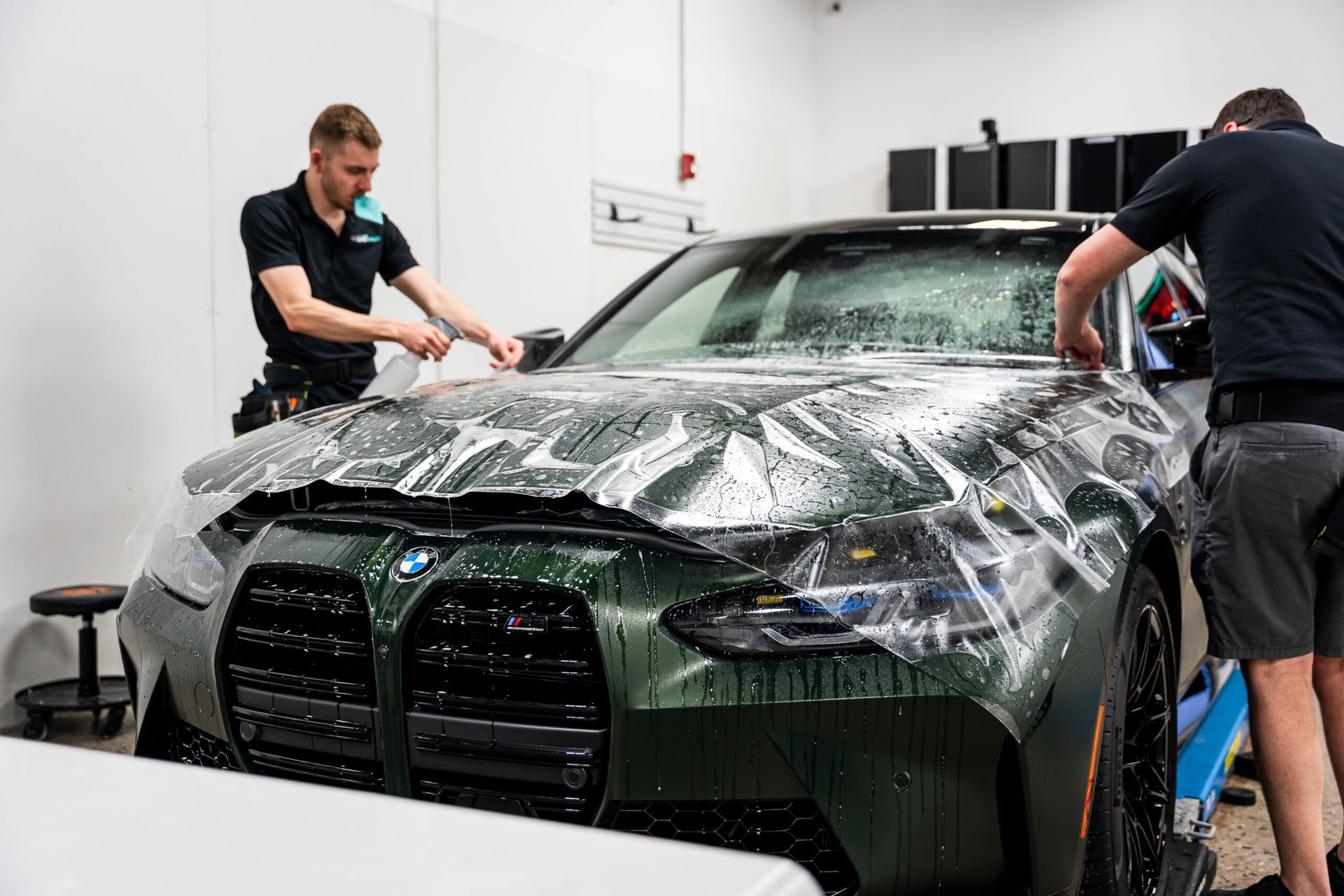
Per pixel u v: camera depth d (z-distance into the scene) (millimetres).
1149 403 1959
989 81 6762
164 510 1670
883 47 7055
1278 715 1694
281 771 1428
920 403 1571
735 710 1209
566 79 5156
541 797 1272
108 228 3264
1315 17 5914
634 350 2316
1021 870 1278
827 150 7301
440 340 2355
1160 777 1706
